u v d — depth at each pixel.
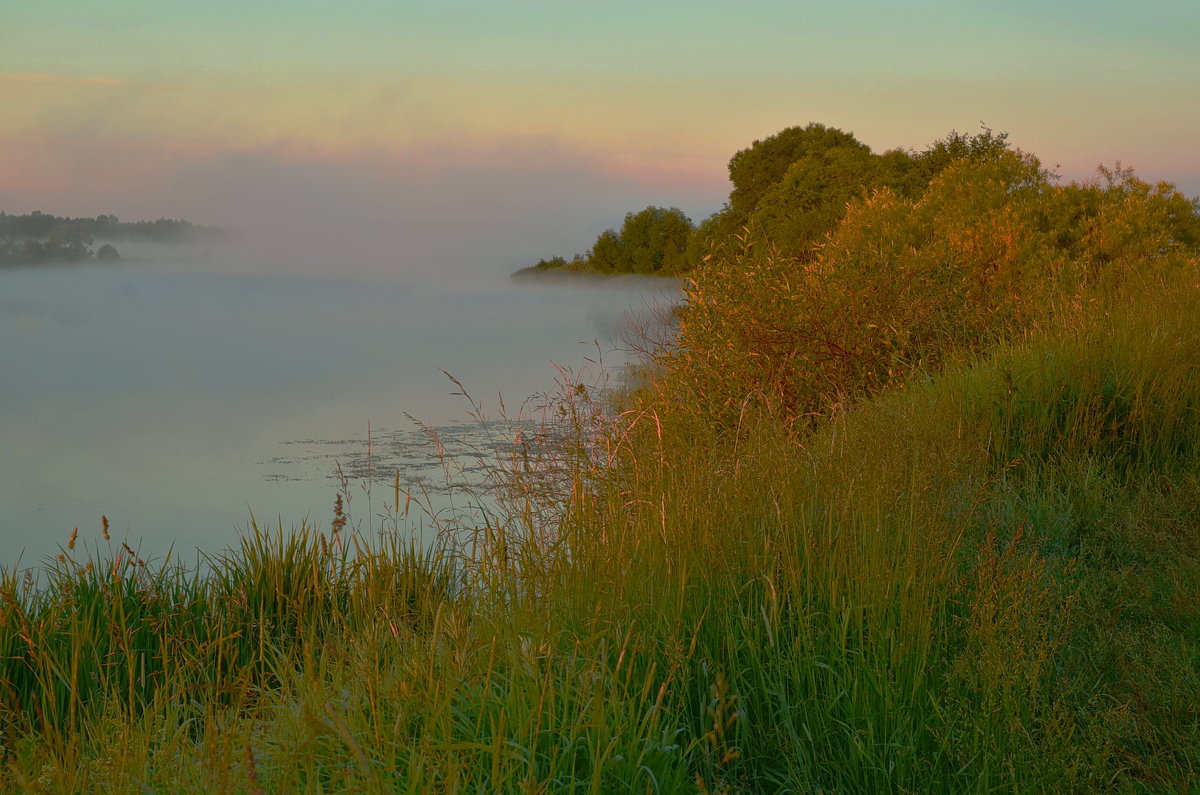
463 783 2.81
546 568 4.39
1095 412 6.60
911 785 3.16
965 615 4.03
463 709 3.23
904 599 3.72
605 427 6.58
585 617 3.87
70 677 4.79
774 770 3.35
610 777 2.94
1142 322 7.79
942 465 5.33
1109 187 14.37
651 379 10.36
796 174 33.41
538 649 3.34
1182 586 4.34
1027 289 11.36
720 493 4.68
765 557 4.14
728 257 10.55
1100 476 6.00
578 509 4.77
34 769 2.96
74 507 13.74
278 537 6.86
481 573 4.55
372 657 3.66
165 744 3.18
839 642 3.70
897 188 29.09
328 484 13.79
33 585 6.00
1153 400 6.59
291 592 6.07
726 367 9.01
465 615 4.02
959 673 3.46
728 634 3.69
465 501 9.42
